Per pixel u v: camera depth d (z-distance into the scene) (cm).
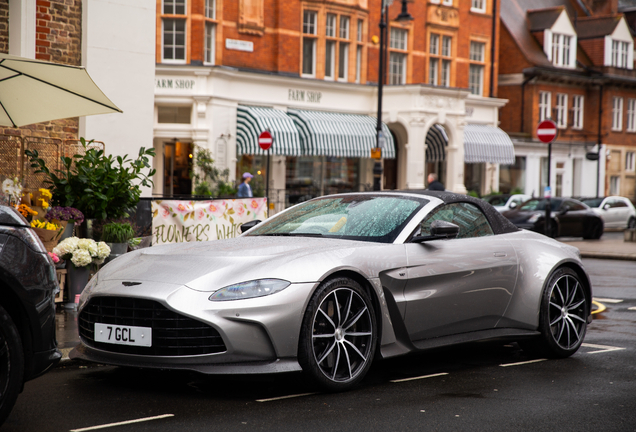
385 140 2670
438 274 538
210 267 471
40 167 835
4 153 872
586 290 642
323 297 472
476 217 605
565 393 491
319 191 2659
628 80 3931
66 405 450
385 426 412
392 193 605
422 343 534
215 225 1023
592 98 3862
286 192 2562
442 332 549
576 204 2231
